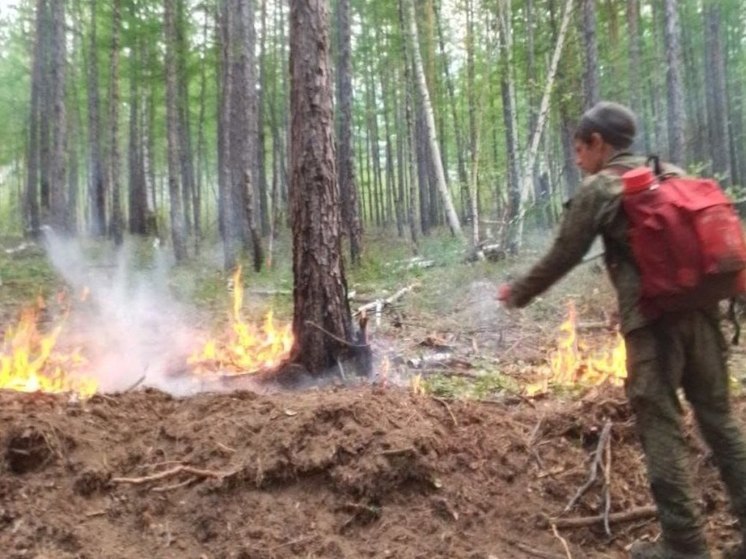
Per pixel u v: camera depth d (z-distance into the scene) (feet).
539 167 68.49
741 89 93.61
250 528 9.90
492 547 9.98
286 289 37.73
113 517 9.88
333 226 18.76
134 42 75.61
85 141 105.19
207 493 10.32
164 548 9.54
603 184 8.96
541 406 15.10
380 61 93.97
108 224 88.74
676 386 8.97
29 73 89.97
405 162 115.55
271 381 18.47
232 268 49.96
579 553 9.96
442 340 24.44
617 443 12.00
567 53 53.93
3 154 112.57
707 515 10.64
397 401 12.69
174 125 56.13
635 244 8.60
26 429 10.36
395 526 10.13
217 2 76.43
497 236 48.73
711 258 8.22
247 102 50.49
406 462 10.69
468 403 13.65
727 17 84.99
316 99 18.42
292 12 18.48
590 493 11.00
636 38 59.67
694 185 8.84
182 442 11.26
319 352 18.52
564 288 32.89
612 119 9.57
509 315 28.86
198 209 81.92
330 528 10.03
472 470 11.23
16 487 9.87
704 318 9.11
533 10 61.98
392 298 31.65
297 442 10.99
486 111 55.72
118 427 11.55
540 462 11.60
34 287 37.40
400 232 88.07
